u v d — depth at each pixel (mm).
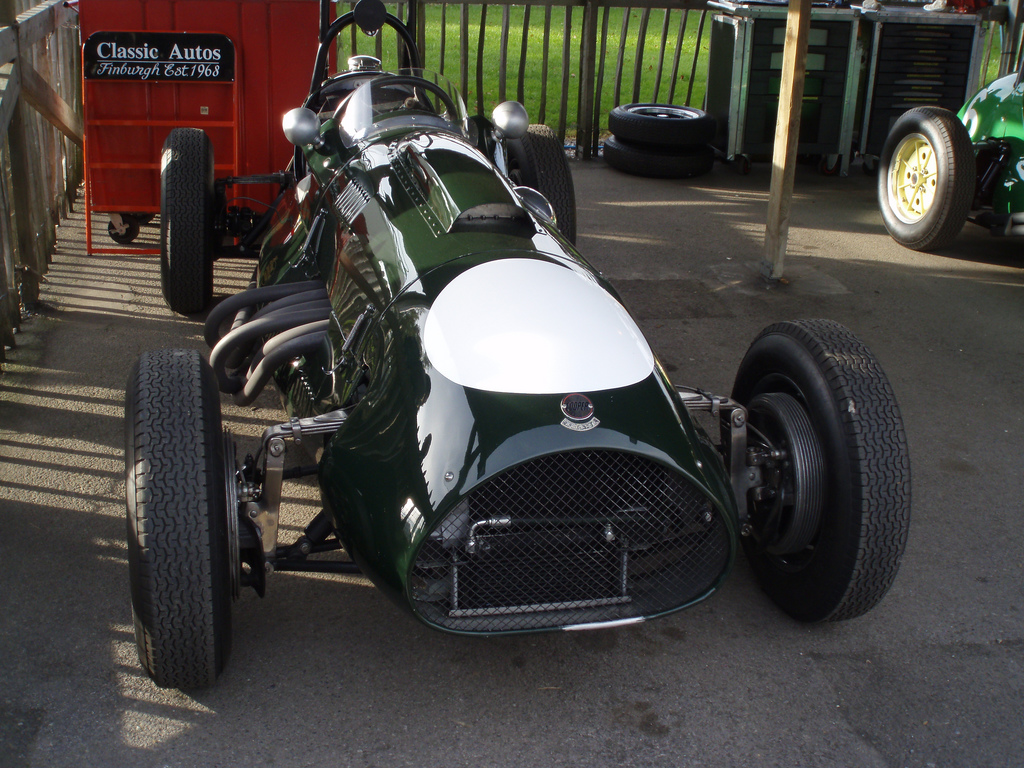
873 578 2488
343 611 2756
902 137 6172
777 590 2795
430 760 2232
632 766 2232
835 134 7805
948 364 4523
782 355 2695
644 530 2283
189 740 2262
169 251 4395
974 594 2922
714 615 2801
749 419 2803
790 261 5895
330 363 2850
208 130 5473
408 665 2547
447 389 2248
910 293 5414
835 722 2387
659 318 4934
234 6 5297
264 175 4883
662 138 7625
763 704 2443
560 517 2217
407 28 4656
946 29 7648
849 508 2443
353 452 2336
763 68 7609
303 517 3193
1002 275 5766
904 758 2277
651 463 2227
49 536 3012
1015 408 4117
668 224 6559
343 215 3277
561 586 2324
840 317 5039
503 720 2367
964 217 5816
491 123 4332
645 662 2592
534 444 2117
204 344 4379
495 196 2902
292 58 5430
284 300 3291
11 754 2186
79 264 5348
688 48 13773
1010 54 7910
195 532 2135
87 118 5207
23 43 4520
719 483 2266
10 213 4355
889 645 2686
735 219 6730
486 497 2176
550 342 2338
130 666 2490
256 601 2783
